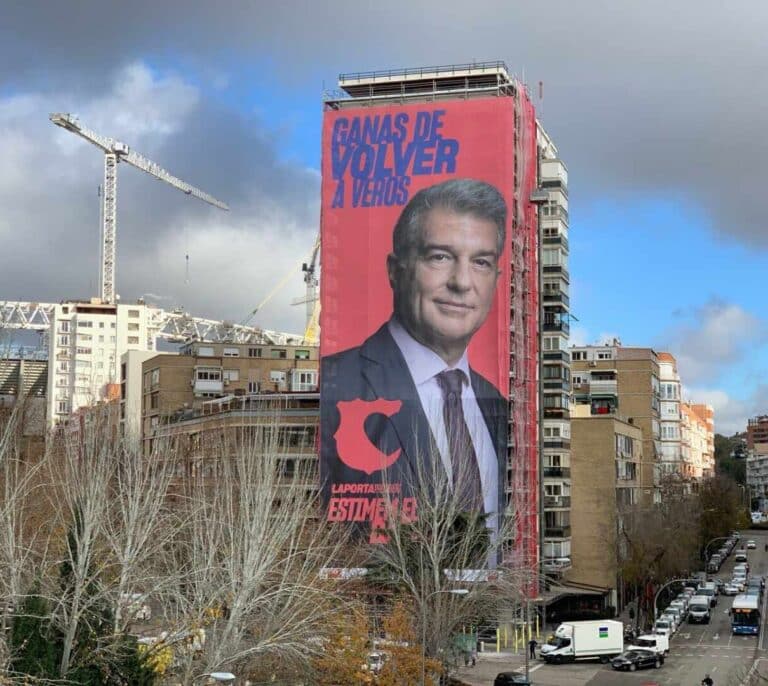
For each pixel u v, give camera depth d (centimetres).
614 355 18862
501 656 9988
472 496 9469
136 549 4794
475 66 12138
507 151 11438
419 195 11519
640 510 13375
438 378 11256
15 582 4325
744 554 19075
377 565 8112
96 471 5141
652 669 9281
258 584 5175
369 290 11519
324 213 11712
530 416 11681
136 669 4372
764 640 11206
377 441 11219
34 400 10344
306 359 16750
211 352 16888
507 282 11300
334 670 5981
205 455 8800
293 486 6688
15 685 3878
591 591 12669
